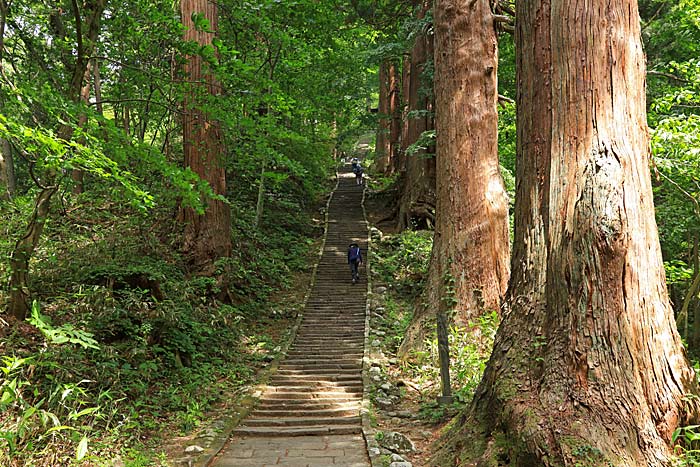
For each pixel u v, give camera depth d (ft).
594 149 13.08
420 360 28.63
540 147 15.20
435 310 30.12
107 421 17.51
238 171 59.98
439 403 21.79
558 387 12.54
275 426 22.20
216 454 18.34
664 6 45.34
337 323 39.27
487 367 15.25
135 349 22.89
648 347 12.30
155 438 19.26
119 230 36.58
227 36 36.52
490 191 30.55
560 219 13.47
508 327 14.94
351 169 117.39
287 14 33.01
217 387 26.45
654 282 12.73
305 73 56.90
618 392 12.00
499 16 31.63
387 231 66.08
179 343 27.37
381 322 38.93
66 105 17.71
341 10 57.47
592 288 12.59
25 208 33.78
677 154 26.20
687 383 12.44
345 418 22.52
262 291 45.60
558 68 13.75
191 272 38.14
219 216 39.75
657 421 11.87
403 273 50.26
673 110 34.81
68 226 35.12
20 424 13.99
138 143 19.36
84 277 26.50
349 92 71.51
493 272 29.73
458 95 31.12
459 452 14.67
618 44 13.21
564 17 13.62
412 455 17.46
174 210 40.73
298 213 72.02
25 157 19.13
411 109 61.41
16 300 20.70
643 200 12.96
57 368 18.39
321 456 18.29
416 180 61.21
